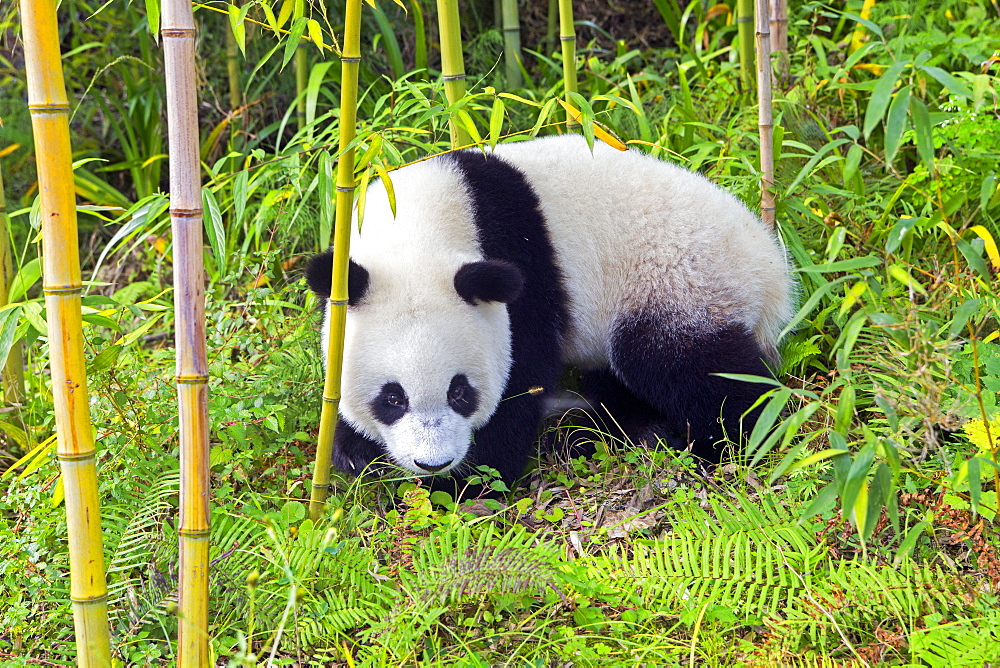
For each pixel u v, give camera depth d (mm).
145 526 3020
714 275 3848
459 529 3088
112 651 2621
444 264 3469
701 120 5250
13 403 3789
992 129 4145
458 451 3396
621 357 4004
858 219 4281
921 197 4344
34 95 2139
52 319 2242
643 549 2982
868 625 2693
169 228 5211
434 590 2740
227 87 5984
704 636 2662
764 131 3963
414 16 5629
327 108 5859
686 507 3234
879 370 3543
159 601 2805
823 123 4824
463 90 3990
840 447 2301
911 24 5461
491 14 6430
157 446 3400
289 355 4125
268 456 3678
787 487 3271
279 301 4273
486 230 3699
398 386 3340
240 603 2842
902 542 2932
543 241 3805
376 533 3205
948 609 2654
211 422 3521
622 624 2758
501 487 3572
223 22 5781
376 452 3658
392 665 2627
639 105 4613
